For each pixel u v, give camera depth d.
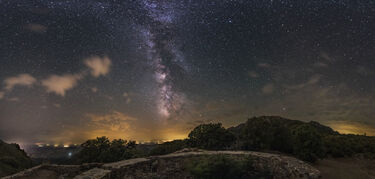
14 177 10.46
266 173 13.13
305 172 11.91
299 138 14.70
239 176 12.85
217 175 12.48
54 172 11.73
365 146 17.55
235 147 16.80
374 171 13.66
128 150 16.27
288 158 13.79
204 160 13.06
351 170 13.53
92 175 10.48
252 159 13.71
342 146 16.88
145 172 12.39
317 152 14.34
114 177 11.09
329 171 13.04
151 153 19.17
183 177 13.01
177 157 13.70
